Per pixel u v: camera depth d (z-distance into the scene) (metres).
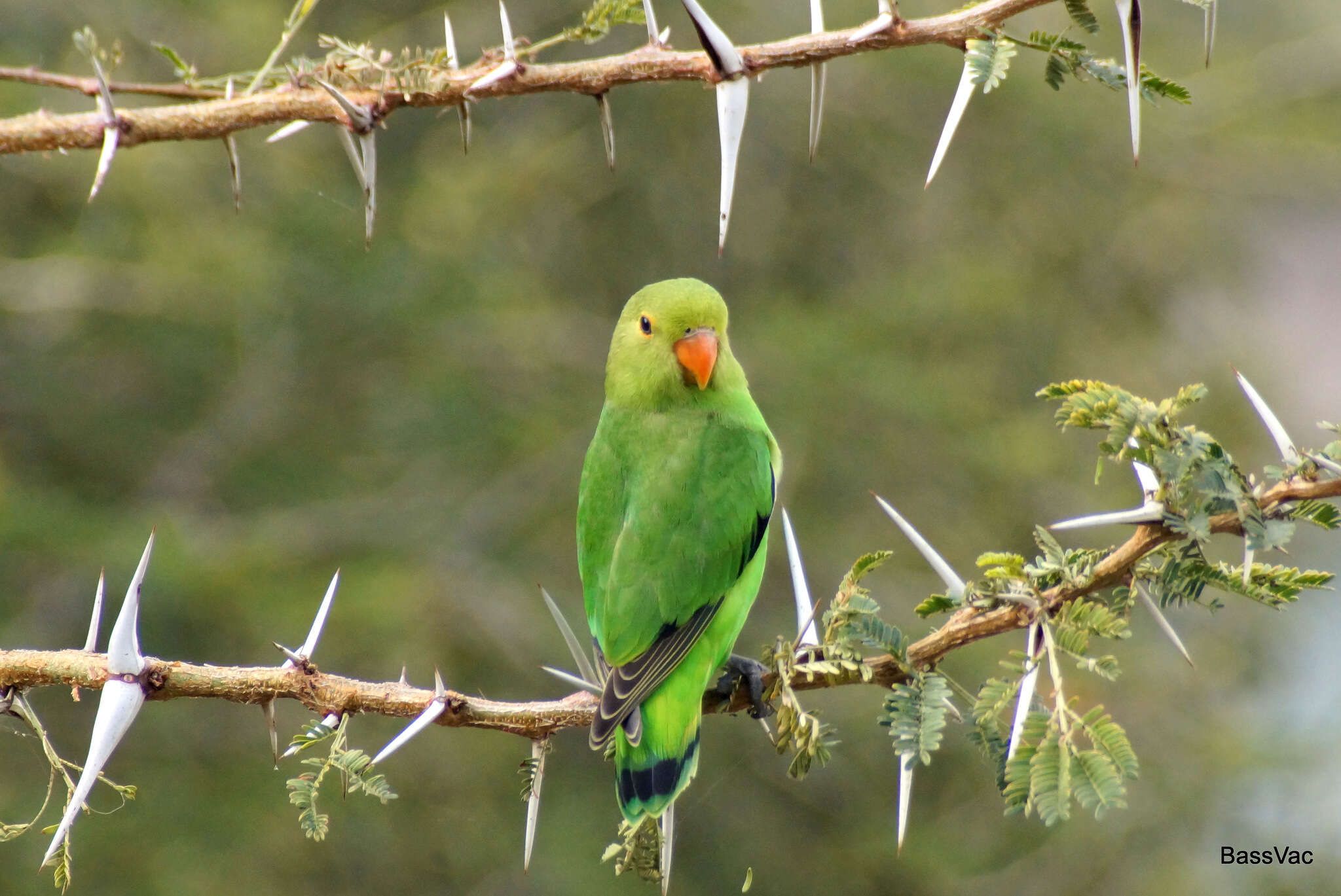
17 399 15.09
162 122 4.89
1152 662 15.70
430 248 15.48
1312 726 15.62
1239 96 17.42
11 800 12.98
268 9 15.66
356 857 13.67
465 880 13.99
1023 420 16.44
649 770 5.97
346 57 5.05
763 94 17.17
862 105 17.23
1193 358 17.88
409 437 16.03
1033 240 17.56
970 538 15.78
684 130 17.23
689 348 7.35
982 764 15.22
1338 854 14.23
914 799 15.53
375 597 14.36
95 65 4.70
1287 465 4.09
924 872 14.77
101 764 4.21
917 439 15.91
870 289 17.09
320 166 16.02
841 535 15.80
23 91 13.86
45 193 14.92
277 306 14.82
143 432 15.52
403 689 4.70
